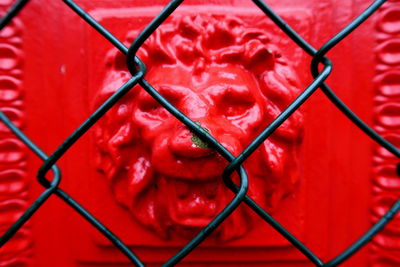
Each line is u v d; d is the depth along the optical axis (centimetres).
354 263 49
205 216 41
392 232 47
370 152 47
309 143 47
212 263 50
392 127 45
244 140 39
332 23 45
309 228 48
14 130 38
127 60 28
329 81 46
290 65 44
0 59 47
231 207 29
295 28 45
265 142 43
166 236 46
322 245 48
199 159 36
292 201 47
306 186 48
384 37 45
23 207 49
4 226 49
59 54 47
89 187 48
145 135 40
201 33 42
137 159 44
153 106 41
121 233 47
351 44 46
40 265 50
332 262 31
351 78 46
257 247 49
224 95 39
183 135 34
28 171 49
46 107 48
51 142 48
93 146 47
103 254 50
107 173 45
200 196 41
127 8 45
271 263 50
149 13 44
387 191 47
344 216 48
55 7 47
